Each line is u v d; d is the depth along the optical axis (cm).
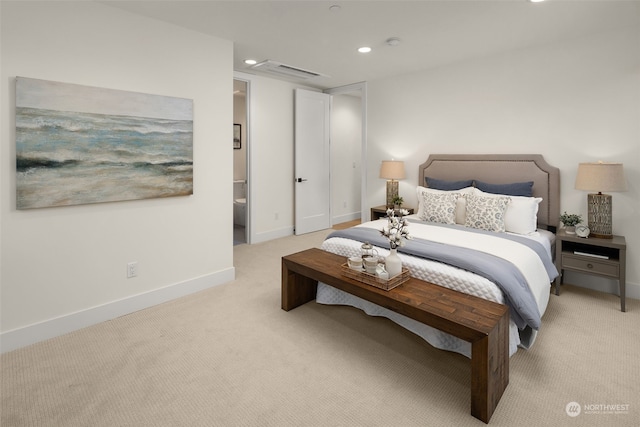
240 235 550
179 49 288
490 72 373
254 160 486
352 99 665
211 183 320
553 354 215
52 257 234
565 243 316
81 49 236
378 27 294
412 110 446
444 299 198
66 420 162
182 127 290
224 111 324
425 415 167
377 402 176
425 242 266
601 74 307
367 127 500
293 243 498
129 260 271
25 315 225
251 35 311
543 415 165
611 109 304
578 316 266
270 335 241
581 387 184
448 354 220
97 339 234
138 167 266
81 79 237
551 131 338
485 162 376
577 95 321
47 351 219
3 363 205
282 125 517
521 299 200
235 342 232
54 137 226
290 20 279
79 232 244
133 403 174
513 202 317
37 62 219
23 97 213
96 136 243
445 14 269
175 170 288
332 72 445
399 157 466
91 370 200
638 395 177
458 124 404
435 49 352
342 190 663
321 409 171
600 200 293
